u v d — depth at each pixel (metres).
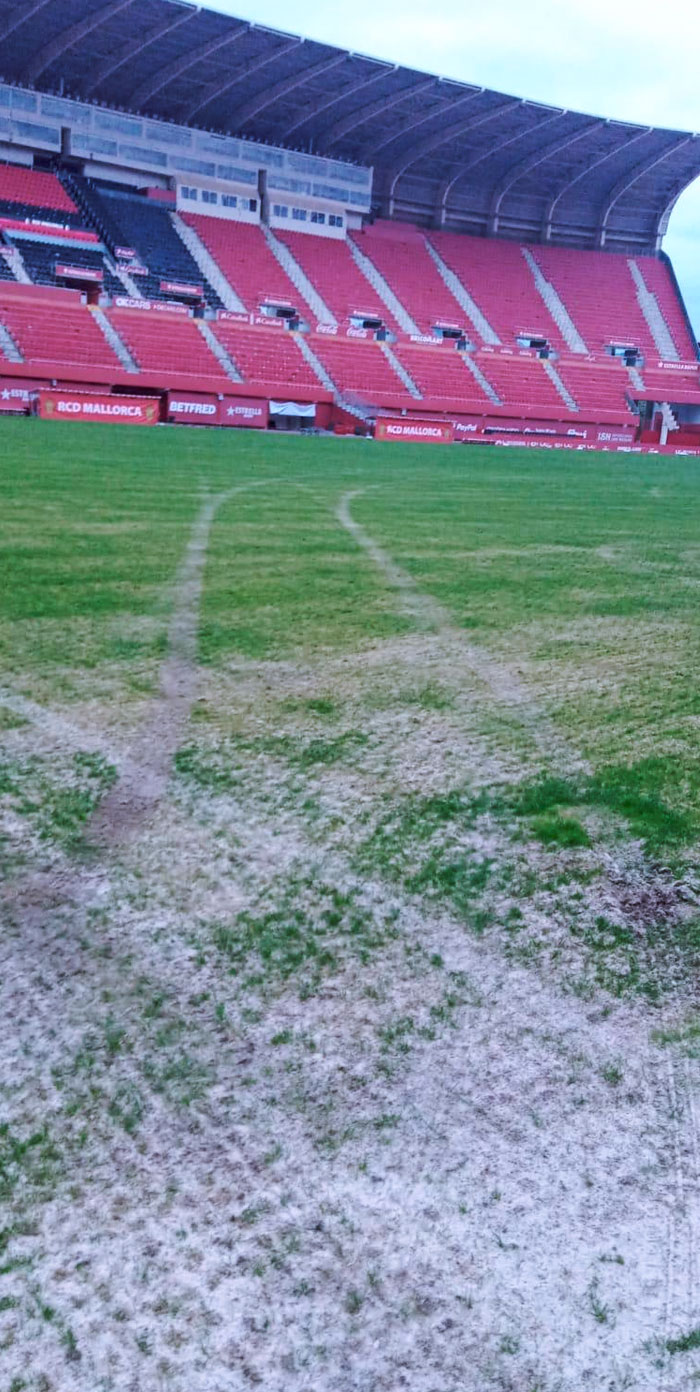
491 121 50.44
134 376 40.22
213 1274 1.73
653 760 4.23
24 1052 2.28
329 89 47.19
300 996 2.52
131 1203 1.87
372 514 13.04
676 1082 2.25
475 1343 1.62
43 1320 1.64
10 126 44.75
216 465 20.27
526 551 10.26
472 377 50.97
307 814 3.60
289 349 46.88
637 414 53.66
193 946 2.73
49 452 20.47
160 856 3.25
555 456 36.56
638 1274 1.75
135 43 42.03
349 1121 2.09
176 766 4.02
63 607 6.61
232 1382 1.55
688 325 60.56
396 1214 1.86
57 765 3.98
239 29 40.72
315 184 53.59
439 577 8.45
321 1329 1.64
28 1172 1.93
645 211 61.25
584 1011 2.50
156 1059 2.27
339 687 5.15
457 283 56.44
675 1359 1.60
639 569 9.36
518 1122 2.10
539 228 61.47
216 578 7.86
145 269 45.59
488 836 3.46
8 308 40.19
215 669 5.36
